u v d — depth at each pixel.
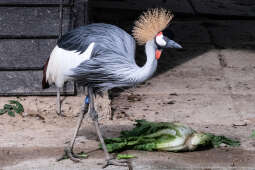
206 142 10.37
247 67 15.38
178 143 10.23
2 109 11.95
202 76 14.67
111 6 20.14
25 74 12.66
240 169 9.69
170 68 15.26
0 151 10.28
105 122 11.77
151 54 9.15
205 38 17.70
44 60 12.70
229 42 17.41
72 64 9.50
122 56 9.27
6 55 12.71
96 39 9.38
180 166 9.77
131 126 11.59
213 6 20.70
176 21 19.28
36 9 13.09
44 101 12.34
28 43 12.85
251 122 11.95
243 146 10.68
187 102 12.98
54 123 11.61
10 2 13.07
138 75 9.24
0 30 12.88
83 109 9.98
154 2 20.88
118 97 13.28
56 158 10.05
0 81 12.55
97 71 9.38
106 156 9.86
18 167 9.71
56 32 12.88
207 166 9.77
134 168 9.67
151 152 10.34
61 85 9.94
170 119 12.04
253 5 21.08
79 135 11.06
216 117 12.19
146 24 9.11
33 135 11.01
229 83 14.22
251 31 18.52
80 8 13.18
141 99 13.16
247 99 13.21
